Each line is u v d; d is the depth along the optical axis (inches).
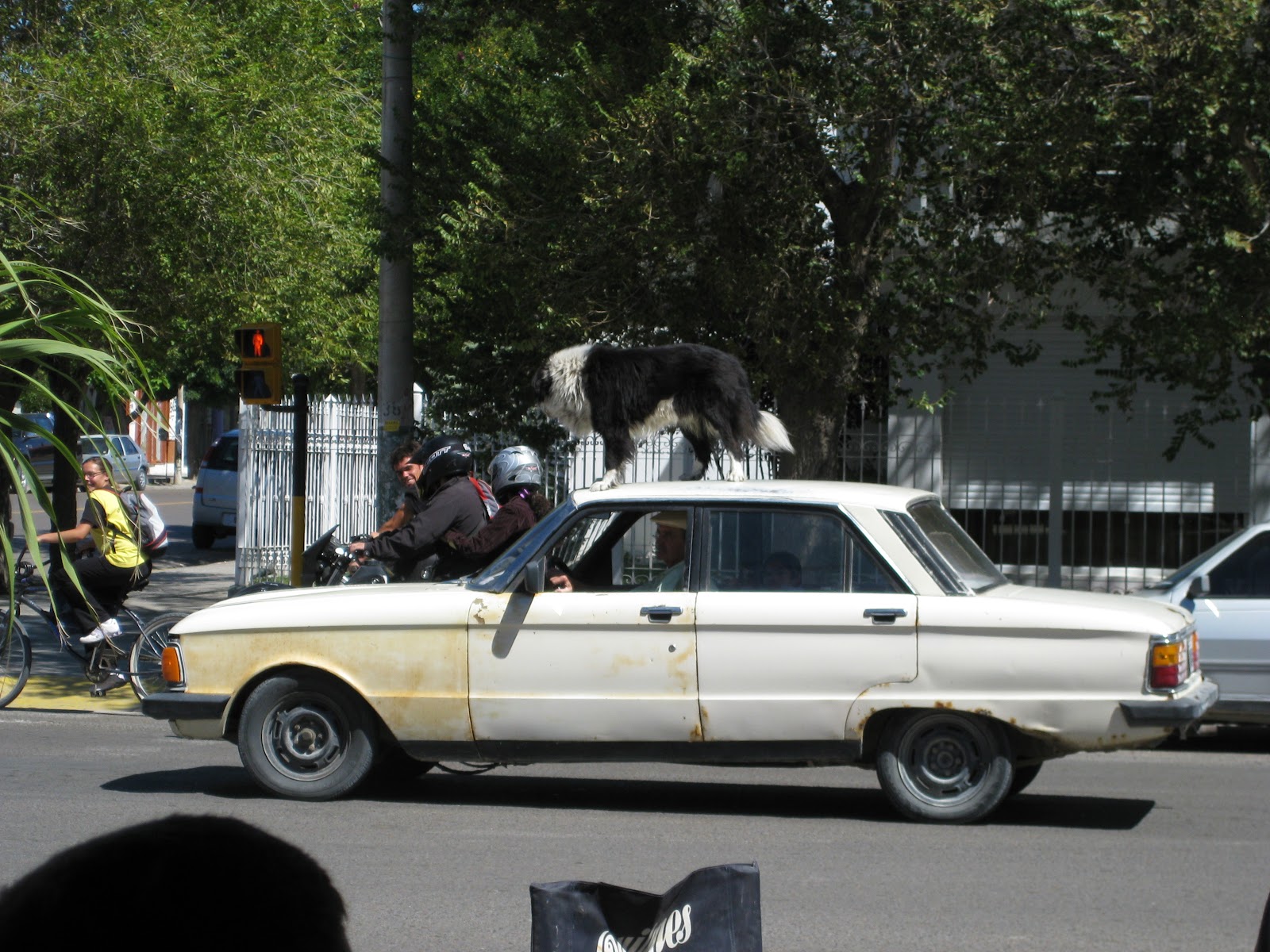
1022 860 360.8
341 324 1200.2
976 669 386.6
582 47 732.0
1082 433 949.2
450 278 852.0
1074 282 858.8
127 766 480.7
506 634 405.4
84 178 863.1
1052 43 687.1
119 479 1187.9
